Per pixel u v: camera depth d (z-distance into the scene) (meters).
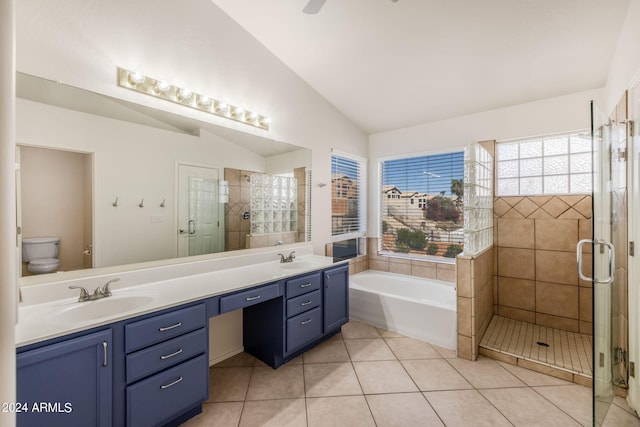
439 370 2.32
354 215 4.07
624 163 1.94
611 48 2.21
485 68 2.61
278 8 2.30
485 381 2.17
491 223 3.22
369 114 3.69
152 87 2.03
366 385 2.13
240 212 2.64
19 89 1.54
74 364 1.29
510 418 1.79
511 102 3.04
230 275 2.30
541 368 2.27
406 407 1.89
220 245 2.49
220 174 2.48
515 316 3.15
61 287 1.66
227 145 2.52
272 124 2.88
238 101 2.58
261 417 1.81
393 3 2.06
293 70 3.07
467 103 3.16
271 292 2.19
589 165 2.79
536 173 3.05
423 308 2.85
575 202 2.83
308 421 1.78
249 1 2.30
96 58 1.79
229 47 2.50
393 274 3.96
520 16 2.05
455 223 3.54
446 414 1.83
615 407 1.90
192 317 1.71
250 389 2.09
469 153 2.55
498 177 3.25
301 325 2.46
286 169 3.04
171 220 2.17
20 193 1.55
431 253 3.74
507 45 2.31
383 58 2.68
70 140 1.71
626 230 1.96
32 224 1.59
